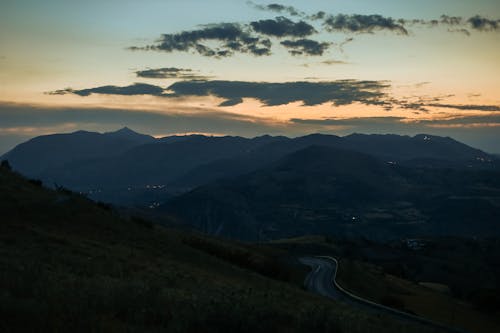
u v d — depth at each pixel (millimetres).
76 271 19625
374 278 92188
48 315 8438
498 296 77062
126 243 36750
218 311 10172
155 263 30797
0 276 11992
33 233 29391
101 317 9297
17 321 7949
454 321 60031
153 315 10211
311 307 24297
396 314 46906
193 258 40750
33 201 39250
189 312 10602
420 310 65000
